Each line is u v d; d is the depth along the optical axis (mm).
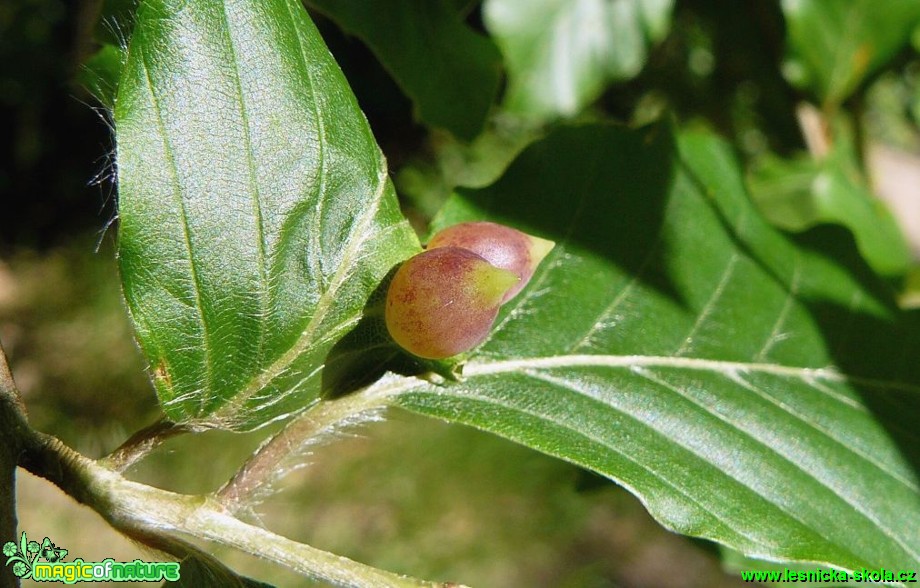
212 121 90
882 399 122
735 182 125
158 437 94
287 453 98
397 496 325
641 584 347
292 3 93
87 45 108
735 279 121
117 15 101
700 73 246
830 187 184
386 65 127
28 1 433
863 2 173
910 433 120
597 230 117
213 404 95
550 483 339
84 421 338
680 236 120
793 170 187
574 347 114
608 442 110
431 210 401
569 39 166
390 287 94
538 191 117
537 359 112
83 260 399
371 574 91
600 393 113
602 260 117
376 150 97
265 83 91
